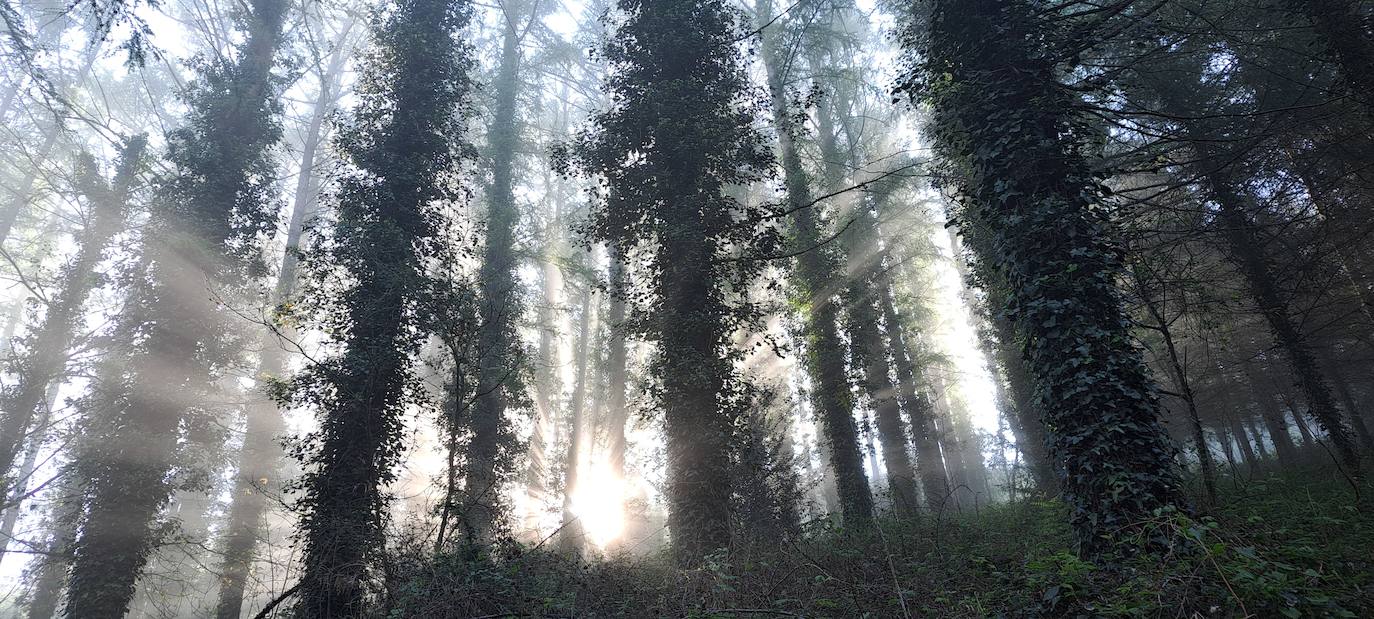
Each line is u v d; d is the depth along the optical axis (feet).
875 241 73.56
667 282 42.70
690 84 45.19
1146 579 16.47
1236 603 14.71
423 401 47.39
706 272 42.01
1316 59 36.04
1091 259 25.52
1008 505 46.73
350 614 30.78
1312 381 44.96
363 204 48.85
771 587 22.22
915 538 29.27
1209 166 40.50
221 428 55.11
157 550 51.26
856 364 58.49
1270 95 43.32
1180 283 34.22
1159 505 21.72
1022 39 30.07
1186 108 44.75
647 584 27.61
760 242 45.50
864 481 55.16
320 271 46.50
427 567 26.18
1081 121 29.89
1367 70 32.94
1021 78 29.30
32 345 50.16
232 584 55.93
